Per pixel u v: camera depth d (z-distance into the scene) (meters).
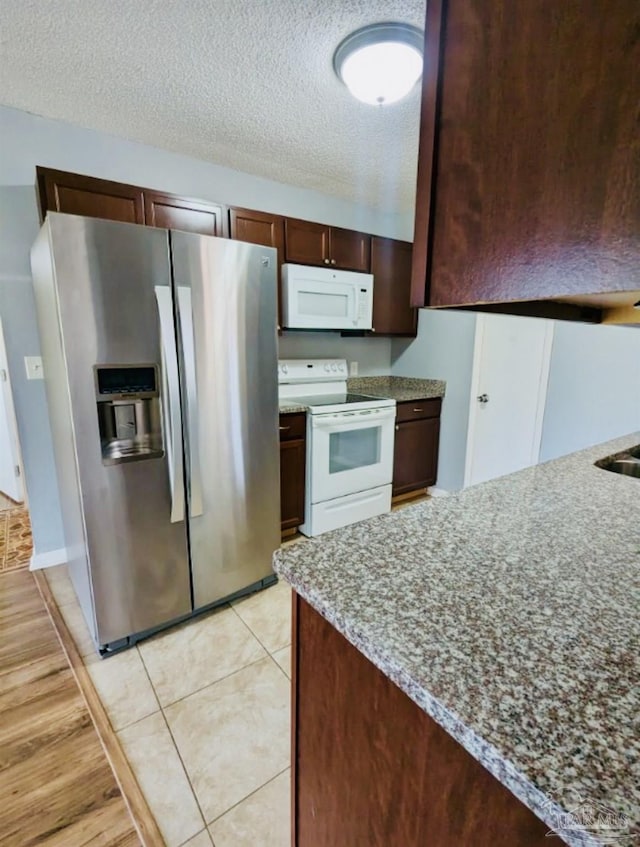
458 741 0.46
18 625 1.94
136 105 1.97
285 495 2.63
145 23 1.46
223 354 1.86
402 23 1.46
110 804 1.19
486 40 0.48
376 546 0.82
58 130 2.12
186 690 1.58
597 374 2.48
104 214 2.02
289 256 2.68
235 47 1.58
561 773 0.39
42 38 1.53
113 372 1.61
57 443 1.96
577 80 0.41
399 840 0.63
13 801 1.19
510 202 0.49
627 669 0.52
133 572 1.75
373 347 3.68
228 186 2.69
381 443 2.98
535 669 0.51
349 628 0.60
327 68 1.70
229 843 1.10
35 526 2.37
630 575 0.73
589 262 0.43
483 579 0.71
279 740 1.39
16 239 2.11
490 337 3.01
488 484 1.21
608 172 0.41
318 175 2.77
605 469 1.48
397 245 3.25
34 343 2.22
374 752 0.65
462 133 0.52
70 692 1.57
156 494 1.76
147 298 1.62
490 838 0.49
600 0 0.39
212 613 2.03
